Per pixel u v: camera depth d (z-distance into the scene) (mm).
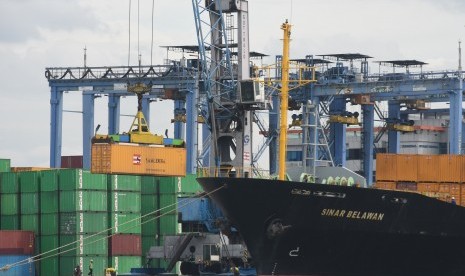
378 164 169125
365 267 153875
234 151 171250
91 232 193750
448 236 157500
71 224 192750
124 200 198375
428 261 158250
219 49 181625
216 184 148875
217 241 162000
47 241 196500
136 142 184875
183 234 164750
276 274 150000
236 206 148125
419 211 153375
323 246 149625
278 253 148750
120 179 198125
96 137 183000
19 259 193375
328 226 148375
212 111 172875
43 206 197625
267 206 146375
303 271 150500
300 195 145875
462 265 161625
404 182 166875
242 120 169125
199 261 162750
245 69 176000
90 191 194125
